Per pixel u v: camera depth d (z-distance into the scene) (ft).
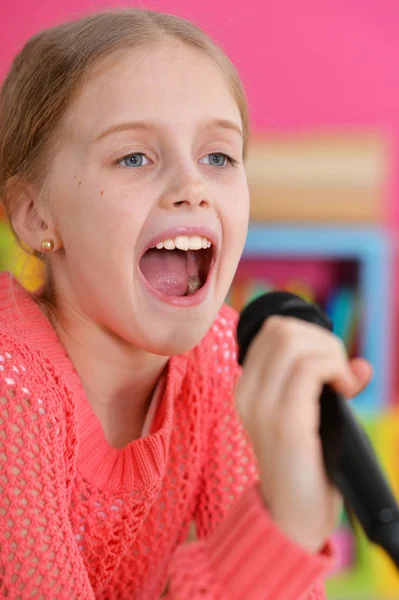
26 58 4.14
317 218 11.05
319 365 2.49
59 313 4.13
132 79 3.71
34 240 4.11
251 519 2.66
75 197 3.81
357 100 12.38
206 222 3.75
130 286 3.74
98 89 3.74
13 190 4.18
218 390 4.75
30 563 3.24
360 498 2.40
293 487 2.52
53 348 3.88
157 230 3.68
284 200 11.05
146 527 4.52
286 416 2.47
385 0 12.35
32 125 3.98
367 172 11.03
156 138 3.71
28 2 12.33
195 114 3.74
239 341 2.86
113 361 4.13
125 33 3.80
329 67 12.39
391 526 2.31
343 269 11.89
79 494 3.91
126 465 4.05
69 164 3.82
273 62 12.35
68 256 3.93
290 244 11.01
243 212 3.94
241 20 12.32
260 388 2.52
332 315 11.34
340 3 12.35
